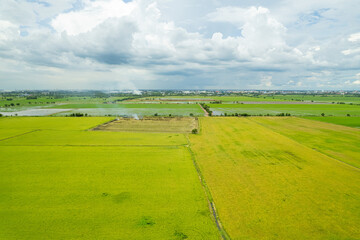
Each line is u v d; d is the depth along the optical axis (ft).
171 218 81.30
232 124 292.40
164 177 118.11
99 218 81.20
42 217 81.56
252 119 339.57
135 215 83.15
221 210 86.63
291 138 208.95
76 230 74.38
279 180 114.01
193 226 76.74
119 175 120.78
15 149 170.81
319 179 115.14
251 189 104.17
